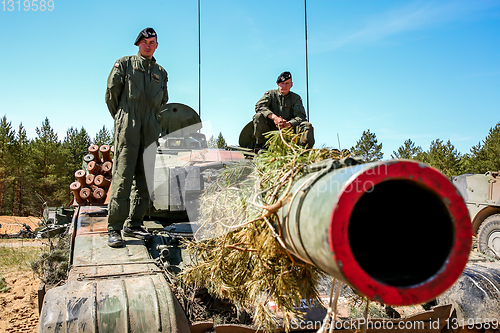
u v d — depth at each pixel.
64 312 2.63
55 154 30.25
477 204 12.21
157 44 4.50
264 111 5.15
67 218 12.22
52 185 29.27
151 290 2.94
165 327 2.72
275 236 2.17
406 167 1.44
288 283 2.47
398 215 1.68
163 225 4.95
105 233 4.14
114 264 3.44
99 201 7.53
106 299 2.76
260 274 2.63
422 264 1.54
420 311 3.90
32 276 8.58
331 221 1.41
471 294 3.80
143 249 3.86
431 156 29.19
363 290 1.41
